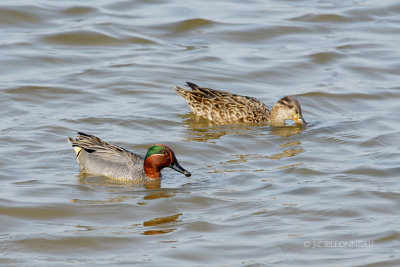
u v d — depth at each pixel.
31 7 26.45
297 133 18.33
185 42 25.06
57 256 11.41
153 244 11.85
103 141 15.64
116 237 12.08
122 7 27.69
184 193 14.10
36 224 12.59
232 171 15.35
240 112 19.48
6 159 15.46
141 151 16.53
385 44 25.33
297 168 15.45
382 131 18.14
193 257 11.34
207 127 18.88
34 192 13.91
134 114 18.92
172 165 15.01
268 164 15.81
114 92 20.52
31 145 16.38
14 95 19.61
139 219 12.89
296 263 11.19
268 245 11.78
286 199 13.70
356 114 19.75
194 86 20.22
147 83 21.36
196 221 12.74
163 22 26.36
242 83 22.03
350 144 17.27
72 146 15.80
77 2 27.69
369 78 22.50
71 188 14.28
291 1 29.58
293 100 19.16
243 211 13.20
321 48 24.75
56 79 21.11
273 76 22.59
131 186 14.66
